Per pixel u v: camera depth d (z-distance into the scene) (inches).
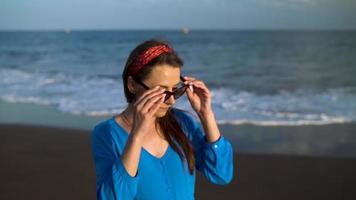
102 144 75.0
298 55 1390.3
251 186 246.8
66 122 459.8
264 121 452.8
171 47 74.0
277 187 246.7
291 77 899.4
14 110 536.1
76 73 984.3
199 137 82.4
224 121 452.4
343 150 341.7
